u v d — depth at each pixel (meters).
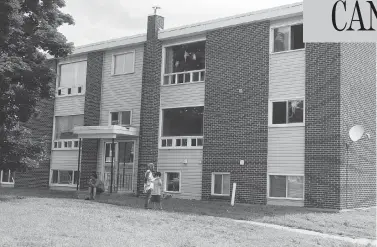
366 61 22.44
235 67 23.55
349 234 14.06
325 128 20.48
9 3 19.12
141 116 26.50
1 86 20.25
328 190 20.14
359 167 21.22
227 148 23.38
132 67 27.72
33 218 14.26
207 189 23.84
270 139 22.08
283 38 22.33
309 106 21.03
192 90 25.14
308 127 20.94
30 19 21.66
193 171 24.62
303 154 21.03
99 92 28.94
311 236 13.42
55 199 21.06
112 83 28.48
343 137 20.31
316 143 20.66
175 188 25.34
